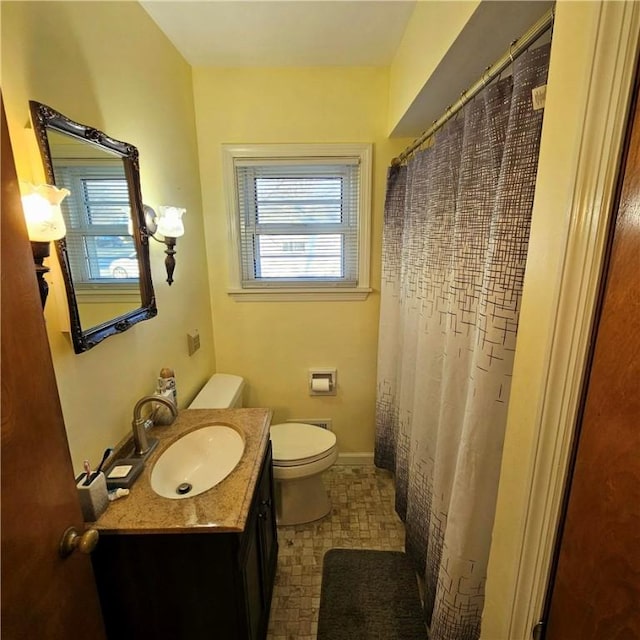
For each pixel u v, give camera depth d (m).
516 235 0.89
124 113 1.31
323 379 2.35
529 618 0.74
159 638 1.07
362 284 2.23
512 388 0.78
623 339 0.52
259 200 2.13
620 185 0.52
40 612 0.69
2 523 0.60
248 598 1.14
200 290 2.08
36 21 0.91
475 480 1.05
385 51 1.79
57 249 0.94
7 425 0.62
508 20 0.94
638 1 0.48
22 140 0.87
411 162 1.74
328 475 2.43
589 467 0.59
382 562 1.76
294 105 1.98
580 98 0.57
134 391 1.37
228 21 1.53
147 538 0.98
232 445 1.44
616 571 0.54
